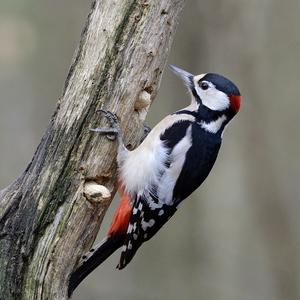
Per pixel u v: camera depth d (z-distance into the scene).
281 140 16.58
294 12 15.64
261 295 16.05
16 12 16.34
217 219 16.97
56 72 16.59
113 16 7.40
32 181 7.39
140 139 8.23
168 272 16.00
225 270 16.52
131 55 7.41
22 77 16.72
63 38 16.48
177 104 15.62
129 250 7.83
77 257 7.42
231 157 16.94
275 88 16.17
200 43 15.52
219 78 8.37
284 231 15.81
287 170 16.62
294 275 15.72
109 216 15.13
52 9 16.42
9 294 7.26
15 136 16.59
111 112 7.44
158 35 7.46
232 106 8.31
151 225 8.00
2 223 7.34
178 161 7.99
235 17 15.34
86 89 7.40
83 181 7.40
